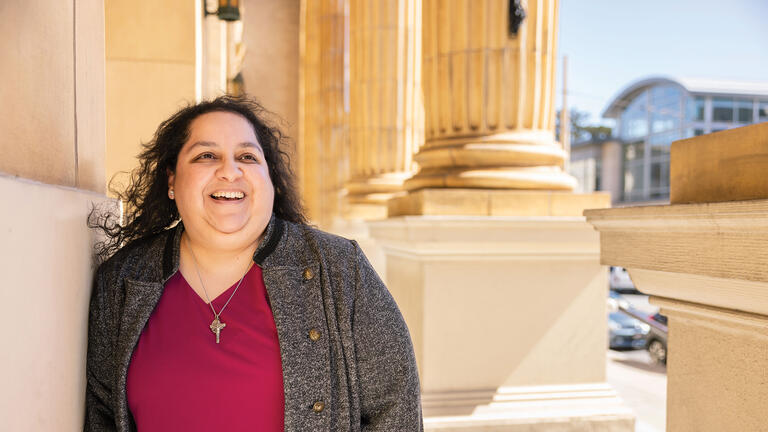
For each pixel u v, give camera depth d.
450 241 3.64
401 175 7.86
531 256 3.79
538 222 3.71
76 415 1.28
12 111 0.96
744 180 1.41
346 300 1.41
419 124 8.05
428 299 3.70
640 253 1.71
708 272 1.42
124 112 4.09
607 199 3.99
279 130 1.65
